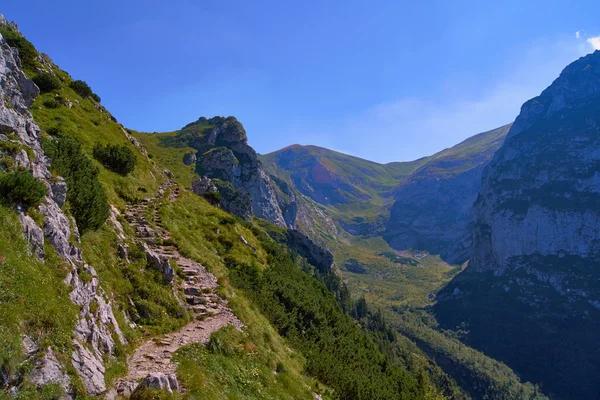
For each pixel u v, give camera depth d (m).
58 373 9.66
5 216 11.61
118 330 15.06
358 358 37.94
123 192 36.16
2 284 9.84
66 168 20.98
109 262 19.34
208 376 15.29
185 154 189.75
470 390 186.38
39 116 39.22
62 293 12.06
